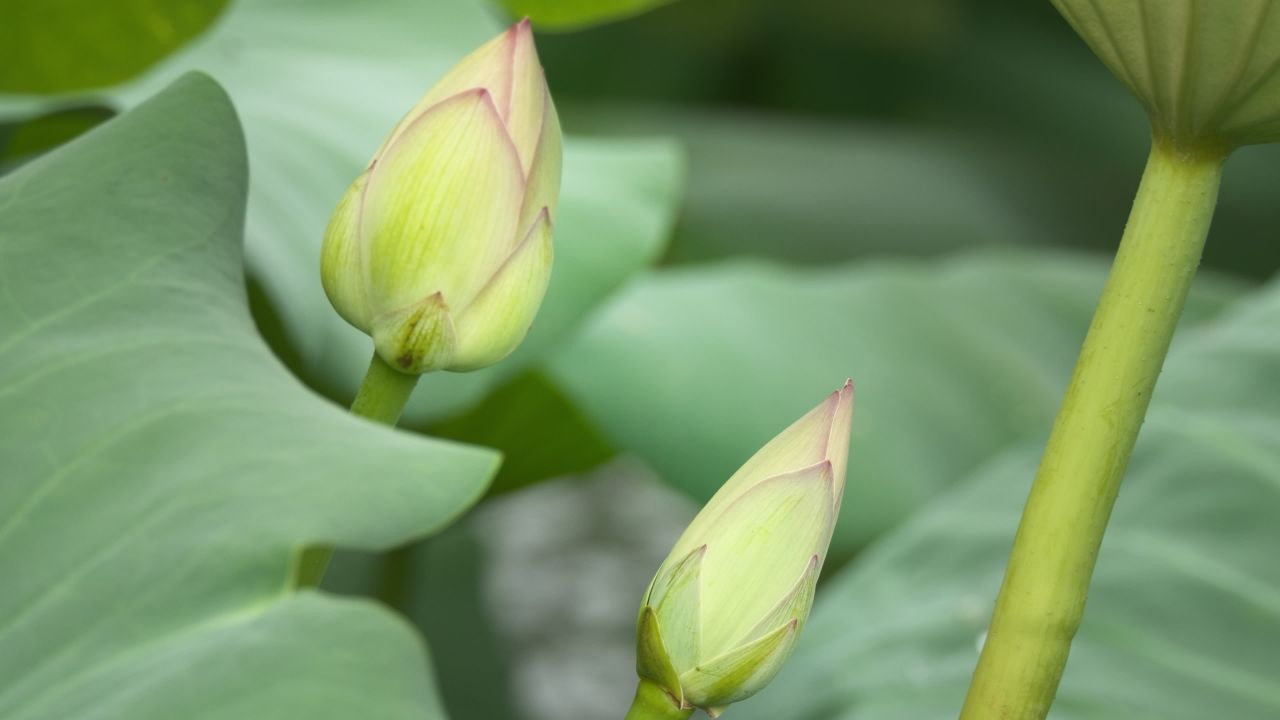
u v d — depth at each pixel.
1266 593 1.88
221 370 1.19
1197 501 2.02
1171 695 1.79
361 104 2.23
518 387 2.29
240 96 2.12
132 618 1.14
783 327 2.94
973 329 3.13
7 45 1.58
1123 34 1.23
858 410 2.82
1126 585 1.92
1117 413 1.24
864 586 2.14
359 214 1.21
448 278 1.21
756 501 1.21
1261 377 2.19
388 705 1.11
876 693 1.89
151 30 1.58
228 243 1.23
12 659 1.13
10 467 1.16
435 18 2.54
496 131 1.21
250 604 1.14
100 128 1.24
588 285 2.27
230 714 1.11
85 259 1.21
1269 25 1.20
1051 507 1.25
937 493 2.75
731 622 1.21
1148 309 1.24
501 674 3.14
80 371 1.18
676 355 2.75
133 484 1.16
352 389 1.82
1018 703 1.25
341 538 1.14
